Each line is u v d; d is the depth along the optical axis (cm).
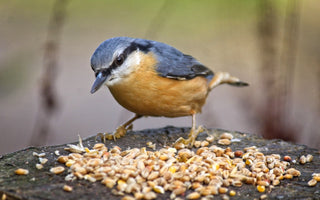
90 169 704
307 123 1183
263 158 790
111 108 1472
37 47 1487
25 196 627
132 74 849
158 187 669
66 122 1387
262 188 692
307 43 1552
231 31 1545
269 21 1167
